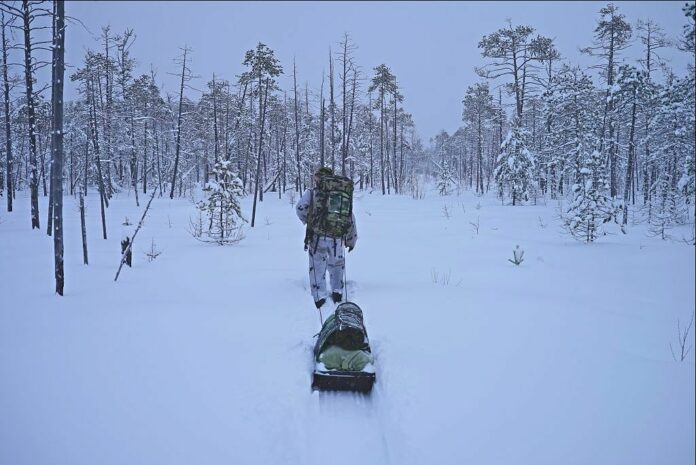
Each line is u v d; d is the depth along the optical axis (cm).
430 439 312
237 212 1453
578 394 375
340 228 629
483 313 607
